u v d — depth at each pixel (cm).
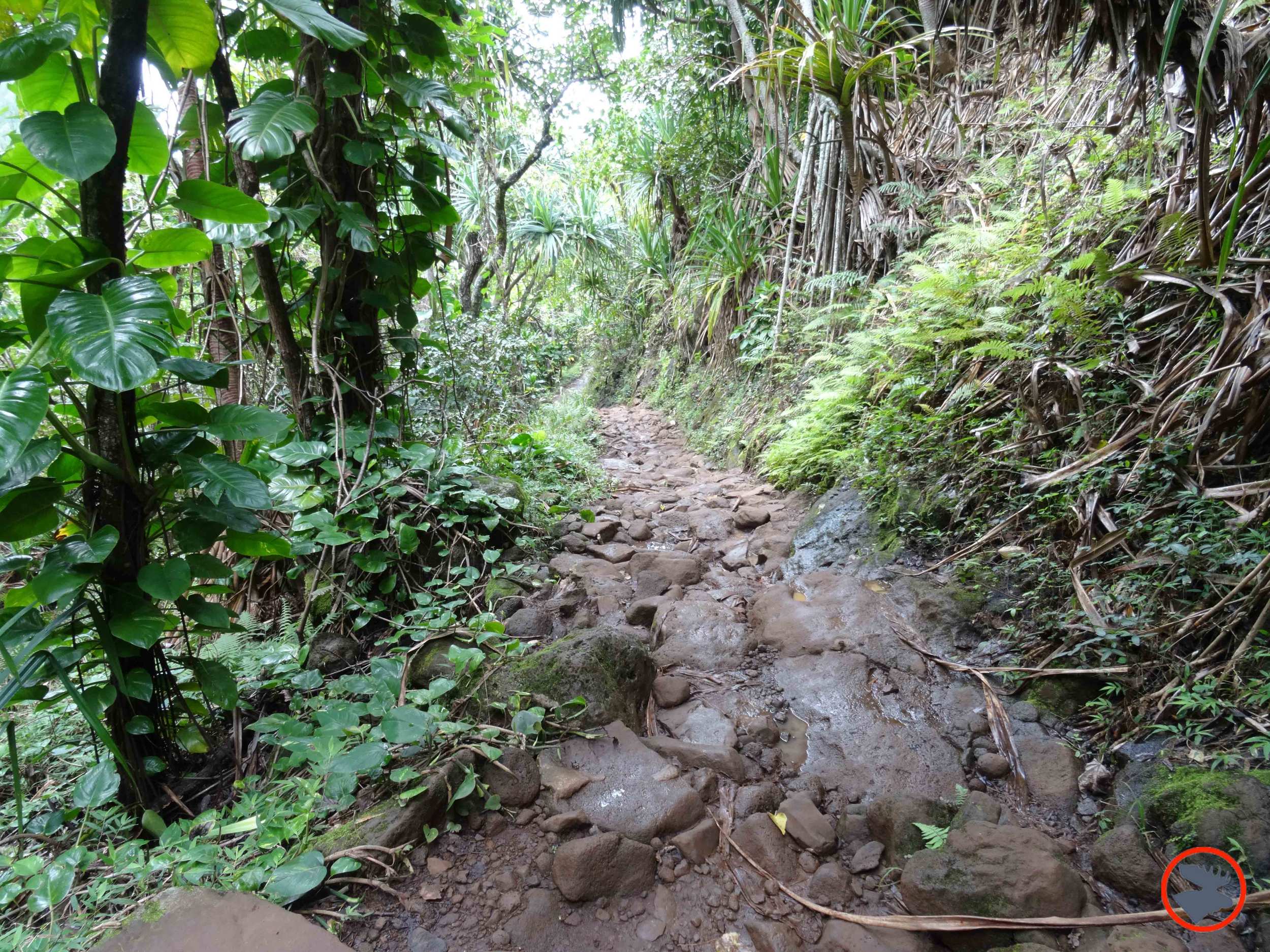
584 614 281
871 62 422
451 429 436
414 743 191
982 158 457
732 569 346
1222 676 176
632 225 1020
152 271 206
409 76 292
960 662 232
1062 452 272
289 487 277
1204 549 196
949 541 296
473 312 810
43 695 170
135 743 186
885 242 490
